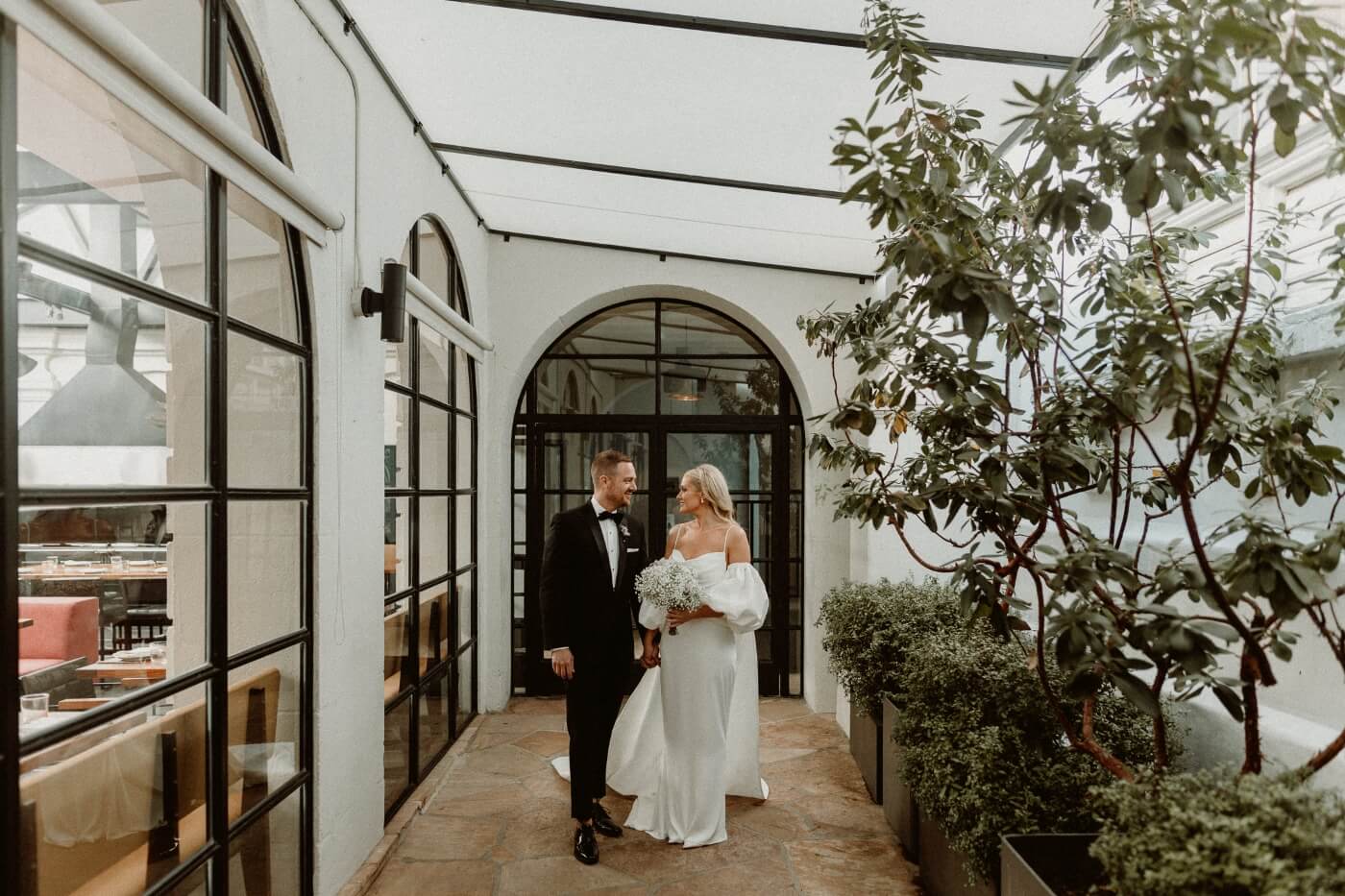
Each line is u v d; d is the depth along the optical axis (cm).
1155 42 164
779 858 328
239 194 234
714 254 559
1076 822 203
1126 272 198
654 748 396
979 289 156
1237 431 169
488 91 341
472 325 507
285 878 257
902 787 325
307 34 262
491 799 391
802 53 279
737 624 345
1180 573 150
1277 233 200
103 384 180
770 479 614
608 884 305
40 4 143
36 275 158
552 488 608
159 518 203
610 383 612
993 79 282
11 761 142
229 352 225
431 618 430
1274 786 135
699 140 359
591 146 380
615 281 575
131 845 183
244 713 232
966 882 236
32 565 163
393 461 365
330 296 281
